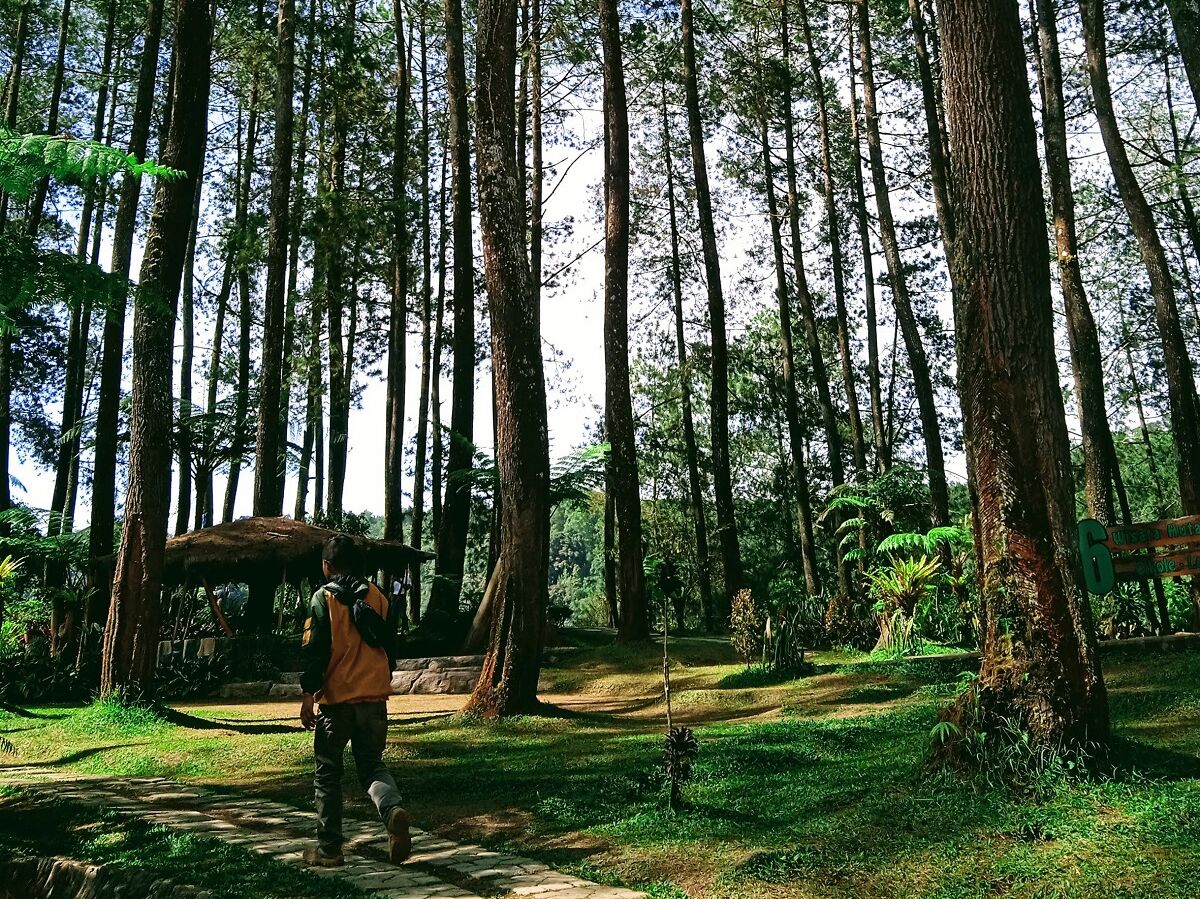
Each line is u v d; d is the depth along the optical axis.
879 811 5.41
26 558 20.08
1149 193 24.53
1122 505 19.47
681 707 11.41
